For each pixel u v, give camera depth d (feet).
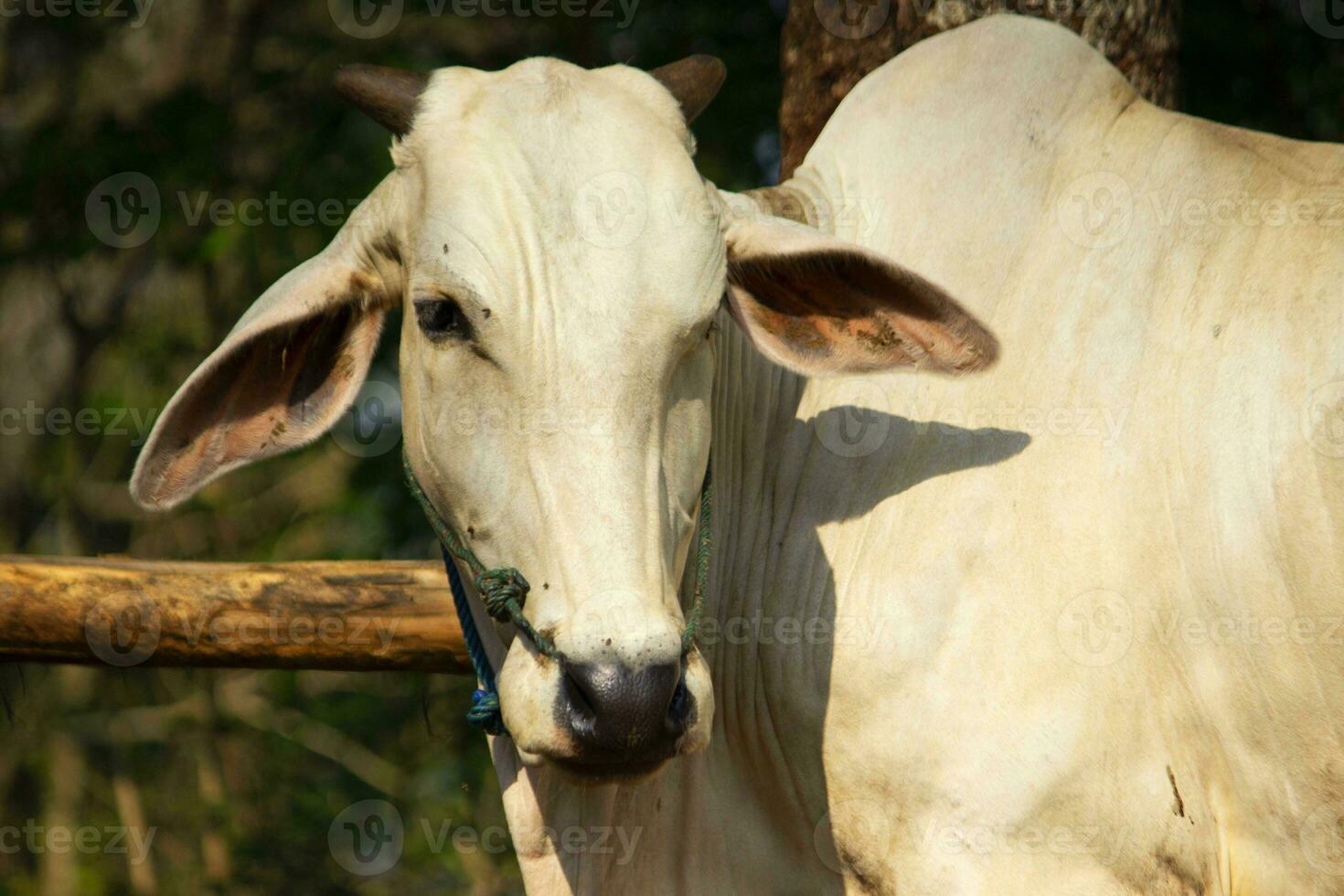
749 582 18.93
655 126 16.19
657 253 15.42
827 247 16.58
